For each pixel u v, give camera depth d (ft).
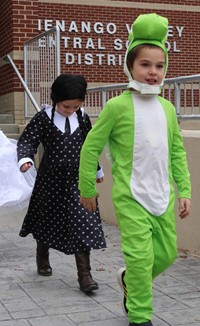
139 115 11.43
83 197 11.85
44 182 14.96
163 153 11.50
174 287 15.03
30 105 32.73
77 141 14.88
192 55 40.68
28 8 33.76
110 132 11.61
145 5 38.99
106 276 16.14
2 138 17.75
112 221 24.06
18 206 17.85
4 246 19.94
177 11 40.06
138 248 11.03
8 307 13.46
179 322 12.46
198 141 17.94
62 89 14.37
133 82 11.42
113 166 11.73
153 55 11.23
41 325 12.26
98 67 37.86
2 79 36.11
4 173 17.33
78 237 14.43
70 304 13.67
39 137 14.87
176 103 20.45
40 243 15.90
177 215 19.17
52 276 16.16
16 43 33.60
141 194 11.28
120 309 13.28
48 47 29.78
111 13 38.06
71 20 37.06
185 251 18.85
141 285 11.07
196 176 18.11
